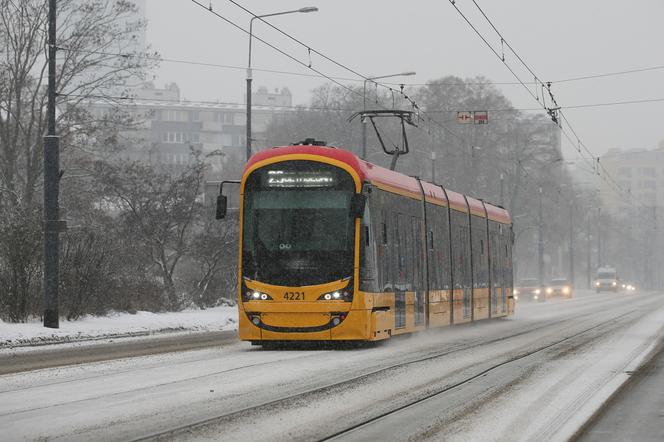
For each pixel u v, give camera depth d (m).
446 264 30.09
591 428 11.20
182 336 28.44
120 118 45.62
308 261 21.75
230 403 12.79
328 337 21.55
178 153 173.62
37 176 43.91
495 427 11.02
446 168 88.94
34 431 10.62
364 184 22.25
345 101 90.44
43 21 43.50
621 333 29.78
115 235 38.38
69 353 21.44
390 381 15.48
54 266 28.19
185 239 41.31
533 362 19.19
